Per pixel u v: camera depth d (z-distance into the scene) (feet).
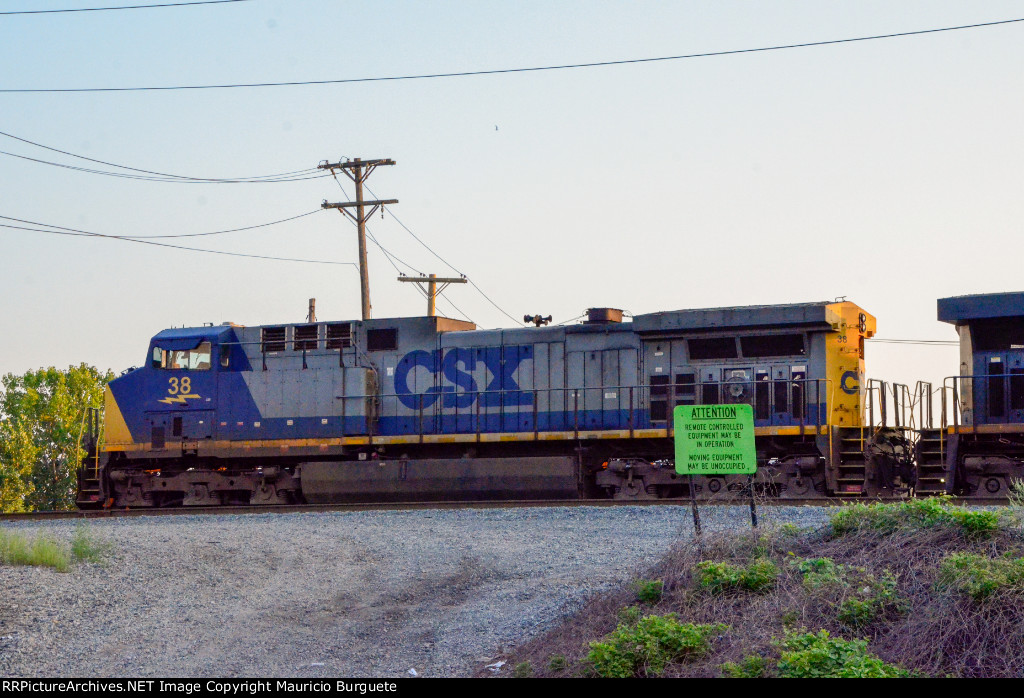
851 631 26.27
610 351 68.69
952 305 61.16
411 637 34.01
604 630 30.22
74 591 38.63
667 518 50.96
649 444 67.56
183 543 48.14
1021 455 59.57
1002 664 23.54
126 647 33.06
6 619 34.65
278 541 49.75
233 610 37.68
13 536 45.42
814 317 62.85
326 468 73.26
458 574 42.45
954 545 29.48
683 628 27.14
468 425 71.72
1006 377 59.93
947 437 59.82
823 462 62.13
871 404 62.44
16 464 193.88
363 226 109.50
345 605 38.58
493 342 71.77
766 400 64.13
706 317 65.36
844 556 30.86
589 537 47.96
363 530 53.42
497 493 69.77
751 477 35.94
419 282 128.26
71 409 220.84
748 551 32.71
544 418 69.67
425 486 71.10
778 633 26.55
